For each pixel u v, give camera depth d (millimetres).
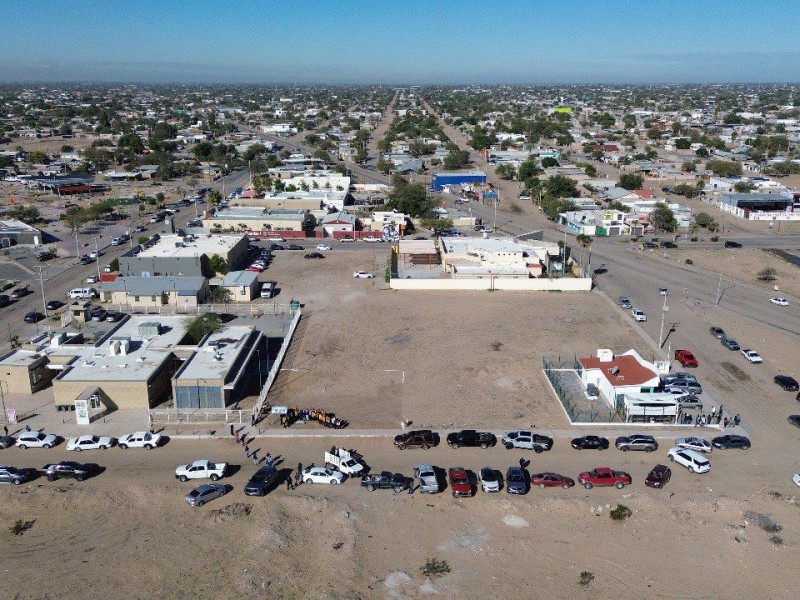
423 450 59688
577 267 121000
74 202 184250
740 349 85312
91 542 46750
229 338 78062
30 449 59312
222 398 66188
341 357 81812
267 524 48312
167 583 42531
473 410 67688
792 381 73375
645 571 44031
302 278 118125
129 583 42562
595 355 83125
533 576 43469
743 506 50969
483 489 53062
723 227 162000
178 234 132750
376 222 155875
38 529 48312
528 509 50750
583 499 52000
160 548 45969
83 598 41250
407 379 75375
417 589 42094
